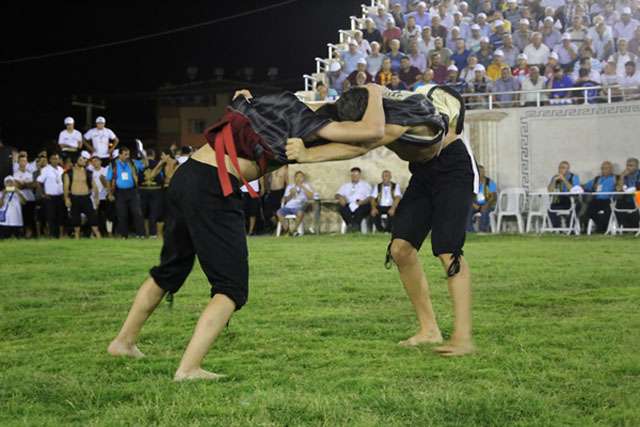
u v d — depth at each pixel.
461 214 4.76
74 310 6.38
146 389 3.61
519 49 18.69
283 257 10.41
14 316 6.06
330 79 19.39
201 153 4.08
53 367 4.19
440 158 4.83
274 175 17.08
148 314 4.47
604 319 5.57
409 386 3.67
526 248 11.56
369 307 6.33
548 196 15.77
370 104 4.07
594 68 17.47
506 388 3.61
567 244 12.29
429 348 4.68
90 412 3.34
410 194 5.00
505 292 7.07
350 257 10.41
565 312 5.95
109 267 9.41
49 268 9.38
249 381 3.80
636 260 9.75
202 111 46.59
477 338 4.91
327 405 3.29
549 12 18.92
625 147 16.19
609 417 3.17
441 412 3.24
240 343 4.83
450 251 4.69
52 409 3.39
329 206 17.78
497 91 17.28
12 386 3.76
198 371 3.93
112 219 16.95
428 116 4.43
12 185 16.09
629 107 16.14
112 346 4.44
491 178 16.92
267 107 4.04
